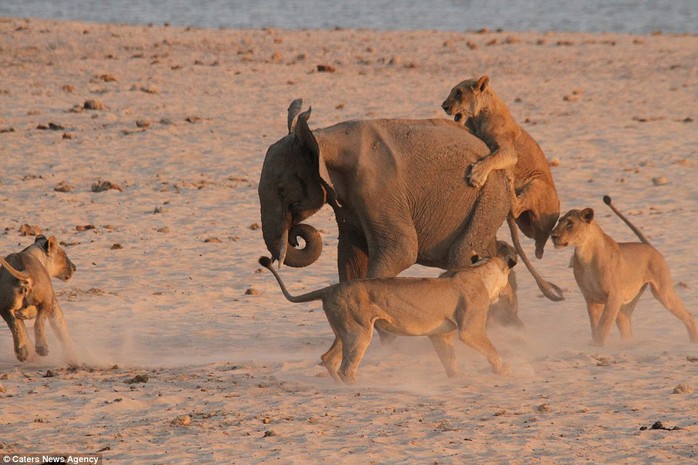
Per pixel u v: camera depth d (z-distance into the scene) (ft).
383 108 347.56
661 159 285.02
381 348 146.82
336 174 141.38
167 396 118.93
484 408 114.62
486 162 143.33
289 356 143.64
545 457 98.07
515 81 404.57
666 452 99.25
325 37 521.24
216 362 137.80
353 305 124.47
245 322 165.07
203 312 171.32
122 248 211.00
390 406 115.44
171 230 224.74
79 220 231.09
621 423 108.37
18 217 231.50
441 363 135.13
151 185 260.01
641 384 123.44
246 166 277.85
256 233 224.74
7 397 118.21
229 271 197.98
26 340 134.82
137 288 185.37
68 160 280.10
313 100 361.51
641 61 451.12
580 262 144.97
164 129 315.17
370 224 141.49
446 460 97.04
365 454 98.78
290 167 139.54
